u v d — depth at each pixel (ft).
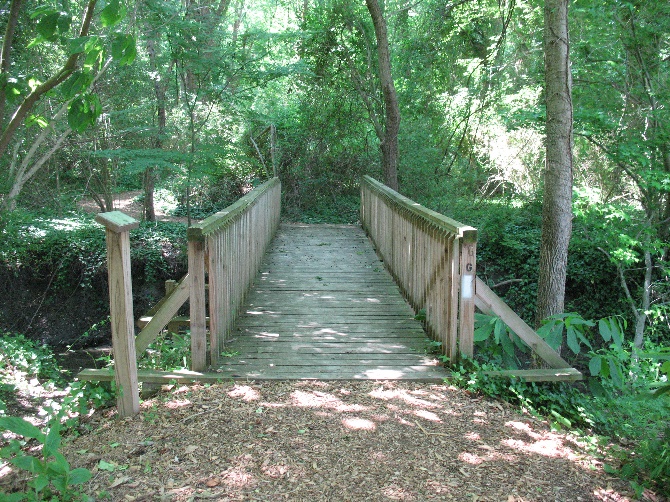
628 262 29.19
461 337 14.16
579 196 28.45
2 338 22.33
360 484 9.06
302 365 14.89
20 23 27.53
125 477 9.20
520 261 38.68
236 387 13.35
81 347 35.73
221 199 48.98
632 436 13.50
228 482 9.07
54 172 42.98
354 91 47.67
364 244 33.63
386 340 17.01
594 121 28.94
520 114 31.42
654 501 9.18
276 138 48.06
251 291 22.79
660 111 28.17
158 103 37.40
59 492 8.57
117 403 11.84
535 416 12.54
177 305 13.96
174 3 31.99
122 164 40.96
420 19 50.83
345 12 44.50
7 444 11.87
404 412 12.01
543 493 9.09
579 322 13.88
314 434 10.80
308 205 48.96
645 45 29.99
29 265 36.55
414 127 47.34
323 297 21.94
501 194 49.19
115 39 8.06
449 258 14.88
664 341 33.55
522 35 45.85
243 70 35.55
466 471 9.62
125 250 11.53
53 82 9.45
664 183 27.07
